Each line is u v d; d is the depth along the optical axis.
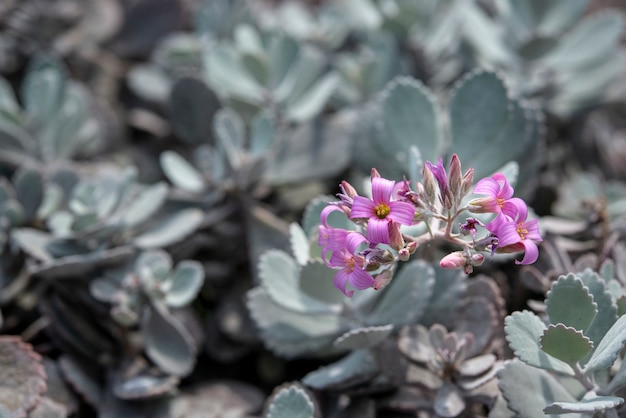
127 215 0.58
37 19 0.71
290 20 0.72
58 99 0.64
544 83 0.66
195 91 0.65
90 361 0.57
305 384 0.53
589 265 0.55
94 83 0.74
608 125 0.74
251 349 0.60
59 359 0.57
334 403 0.54
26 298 0.59
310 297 0.52
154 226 0.60
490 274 0.57
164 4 0.76
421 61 0.68
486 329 0.52
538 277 0.54
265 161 0.60
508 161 0.57
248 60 0.65
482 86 0.57
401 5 0.67
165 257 0.57
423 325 0.53
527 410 0.48
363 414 0.53
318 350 0.56
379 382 0.54
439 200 0.48
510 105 0.56
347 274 0.46
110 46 0.76
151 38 0.76
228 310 0.61
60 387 0.56
